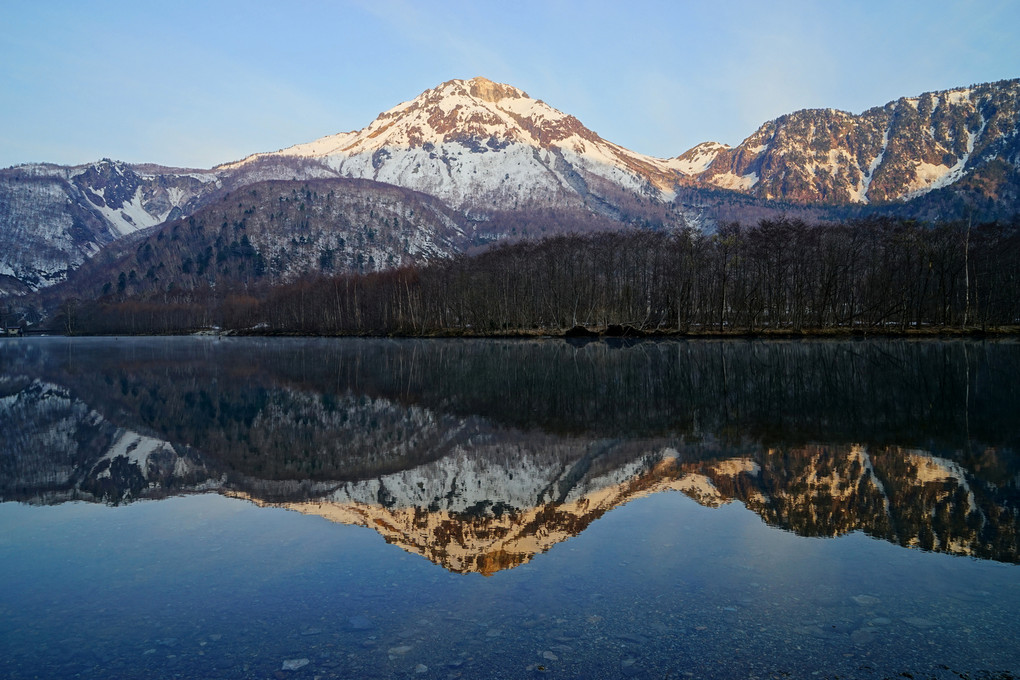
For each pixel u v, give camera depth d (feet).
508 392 105.40
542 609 26.43
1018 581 28.37
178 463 58.08
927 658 22.09
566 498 43.88
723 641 23.45
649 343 248.52
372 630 24.95
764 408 81.25
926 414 74.28
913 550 32.35
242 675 21.81
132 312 645.10
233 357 220.23
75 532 38.45
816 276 280.72
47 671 22.35
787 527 36.32
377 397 102.83
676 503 41.73
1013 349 175.94
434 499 44.88
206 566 32.32
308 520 40.45
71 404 99.91
